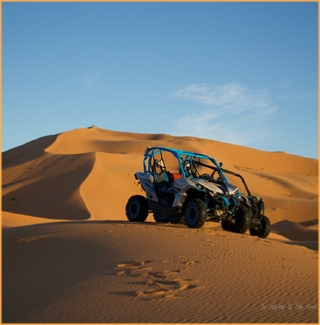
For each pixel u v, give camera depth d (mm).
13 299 9914
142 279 9984
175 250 12883
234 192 17875
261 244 14602
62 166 77312
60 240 16047
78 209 57062
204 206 17031
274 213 75312
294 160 136875
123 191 68938
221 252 12688
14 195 68125
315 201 78438
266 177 103000
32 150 104938
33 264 13781
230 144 132125
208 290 9141
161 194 18906
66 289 9922
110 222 19797
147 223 19000
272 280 9953
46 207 60156
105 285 9766
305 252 14336
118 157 84375
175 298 8648
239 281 9805
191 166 19438
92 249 14055
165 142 112250
